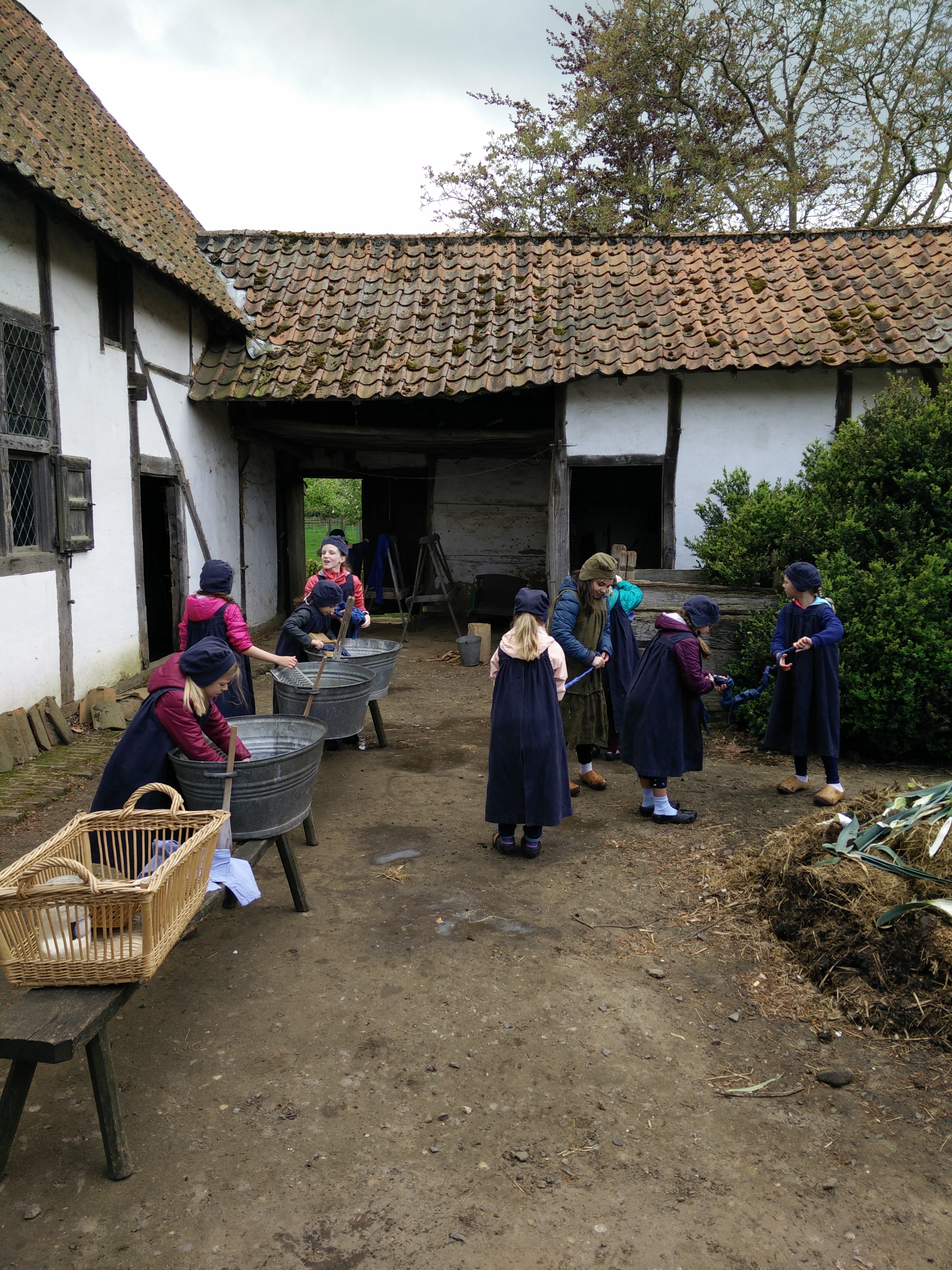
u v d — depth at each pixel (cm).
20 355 654
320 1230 235
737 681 746
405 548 1491
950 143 1806
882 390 980
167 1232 234
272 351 1079
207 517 1063
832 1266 224
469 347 1055
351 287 1184
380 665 638
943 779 619
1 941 238
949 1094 289
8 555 639
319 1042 317
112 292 829
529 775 462
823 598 596
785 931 385
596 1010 338
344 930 401
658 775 520
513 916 414
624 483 1522
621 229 1905
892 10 1772
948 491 688
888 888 364
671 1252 228
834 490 758
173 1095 288
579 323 1060
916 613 628
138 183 1023
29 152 643
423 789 602
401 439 1158
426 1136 270
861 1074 301
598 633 605
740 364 944
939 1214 241
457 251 1231
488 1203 244
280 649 614
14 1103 243
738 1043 319
